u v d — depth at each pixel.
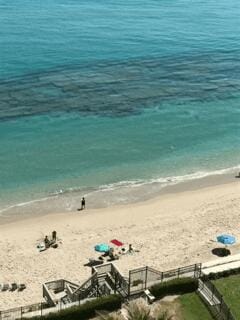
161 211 56.56
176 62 106.06
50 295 39.12
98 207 57.31
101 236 51.16
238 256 43.72
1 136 70.56
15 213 55.56
